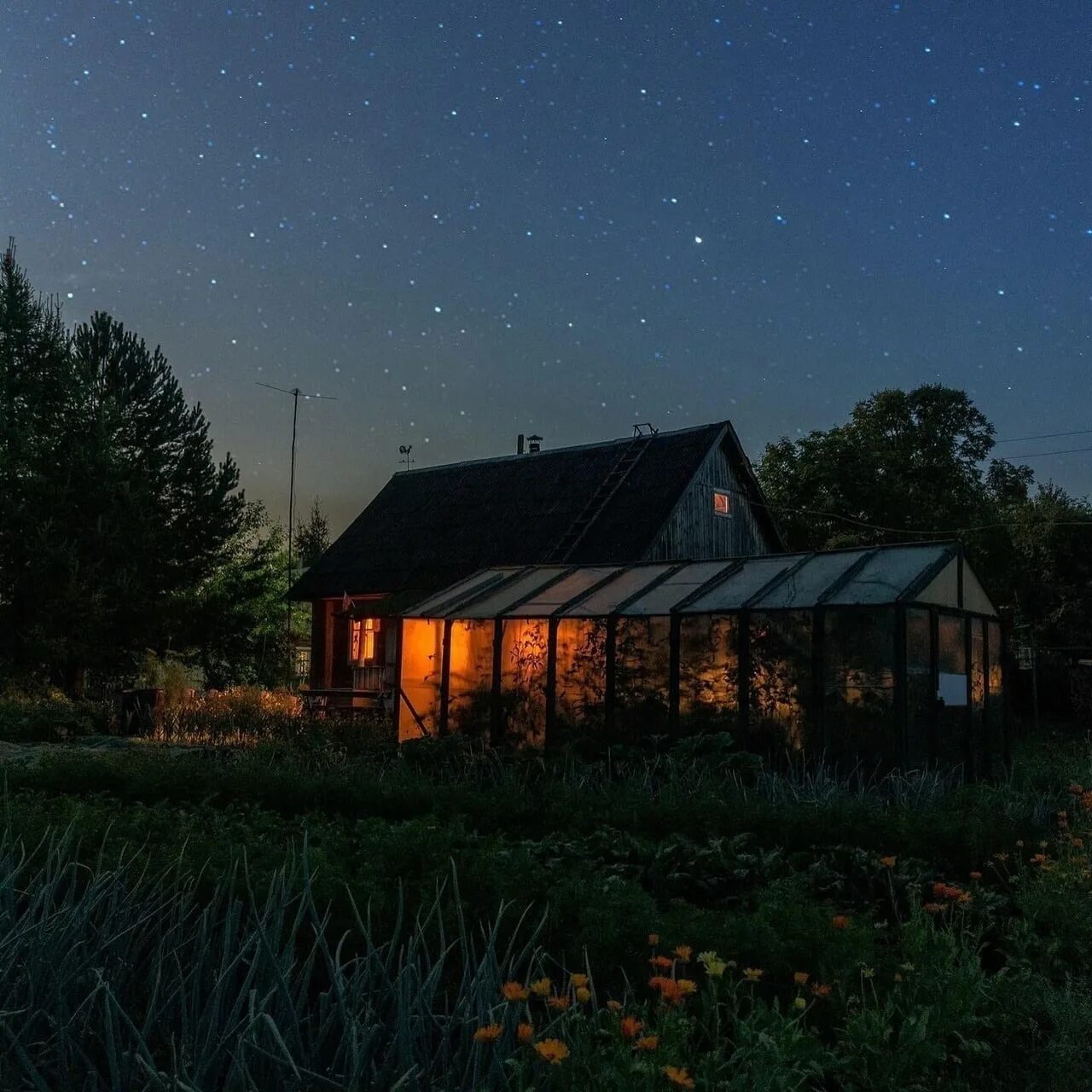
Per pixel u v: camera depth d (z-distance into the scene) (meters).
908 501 34.72
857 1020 3.45
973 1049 3.62
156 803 8.14
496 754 11.43
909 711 12.09
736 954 4.02
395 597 25.86
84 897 3.70
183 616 26.55
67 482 25.34
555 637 14.77
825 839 6.85
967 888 5.67
